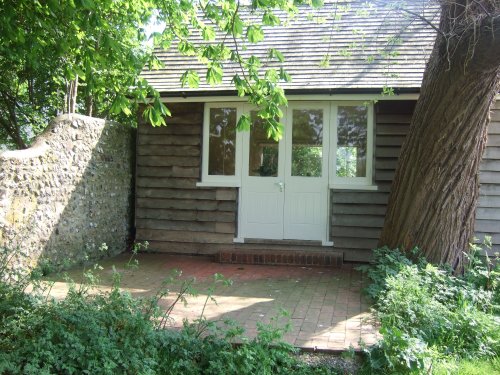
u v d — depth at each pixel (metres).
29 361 3.40
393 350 3.85
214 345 3.94
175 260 8.39
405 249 6.37
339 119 8.38
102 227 8.27
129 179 9.27
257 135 8.62
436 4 6.18
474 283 5.84
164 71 9.20
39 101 13.88
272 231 8.56
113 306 4.05
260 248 8.52
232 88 8.21
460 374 3.87
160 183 8.99
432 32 8.73
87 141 7.75
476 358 4.18
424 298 4.68
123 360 3.52
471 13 5.31
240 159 8.68
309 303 5.59
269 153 8.60
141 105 8.97
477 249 6.32
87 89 5.72
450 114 5.79
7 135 14.92
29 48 5.58
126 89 6.09
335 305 5.50
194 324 4.19
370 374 3.83
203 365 3.83
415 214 6.29
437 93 5.90
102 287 6.21
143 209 9.07
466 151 5.95
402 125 8.14
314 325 4.70
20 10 5.23
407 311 4.46
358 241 8.25
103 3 5.35
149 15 6.74
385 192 8.17
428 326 4.42
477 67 5.38
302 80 8.22
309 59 8.79
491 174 7.68
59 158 7.01
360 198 8.25
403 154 6.56
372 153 8.23
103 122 8.23
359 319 4.92
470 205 6.36
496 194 7.66
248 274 7.32
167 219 8.96
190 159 8.88
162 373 3.71
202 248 8.84
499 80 5.66
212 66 5.44
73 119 7.37
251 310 5.25
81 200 7.59
